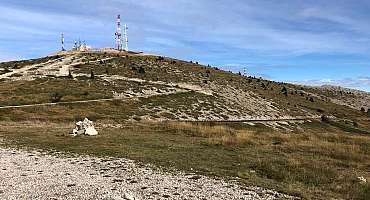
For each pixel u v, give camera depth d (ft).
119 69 480.23
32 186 70.18
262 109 413.59
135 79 432.66
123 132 148.46
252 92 499.10
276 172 84.84
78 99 312.50
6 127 161.38
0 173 79.87
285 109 449.06
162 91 387.14
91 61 526.16
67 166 86.94
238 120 332.19
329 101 643.86
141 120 263.29
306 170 88.28
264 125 325.42
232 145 124.06
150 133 148.66
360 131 393.70
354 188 74.18
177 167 87.86
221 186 72.49
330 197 68.13
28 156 97.86
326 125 399.85
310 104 543.39
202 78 511.81
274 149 118.93
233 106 389.19
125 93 354.33
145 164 90.12
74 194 65.21
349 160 107.04
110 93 344.49
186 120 293.02
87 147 111.04
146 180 75.61
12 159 93.86
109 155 100.01
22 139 125.80
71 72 444.14
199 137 143.13
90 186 70.38
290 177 81.56
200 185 72.90
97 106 292.81
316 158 105.40
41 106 272.51
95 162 91.40
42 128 158.92
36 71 456.45
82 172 81.46
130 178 76.95
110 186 70.59
